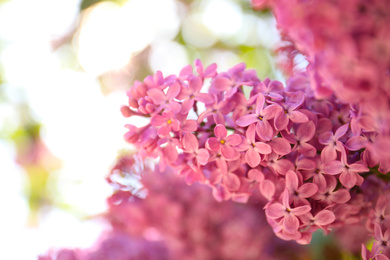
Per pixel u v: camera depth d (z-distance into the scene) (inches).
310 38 11.2
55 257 20.1
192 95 13.9
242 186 14.2
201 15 25.3
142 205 19.6
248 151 13.5
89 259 19.8
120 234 20.6
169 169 19.7
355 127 13.0
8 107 28.6
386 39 10.6
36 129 28.9
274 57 19.0
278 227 13.8
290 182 13.5
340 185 13.7
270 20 21.3
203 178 14.0
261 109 13.4
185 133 13.8
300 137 13.4
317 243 18.6
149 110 13.8
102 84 26.5
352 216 14.1
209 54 25.5
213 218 19.6
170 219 19.6
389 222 13.7
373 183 14.2
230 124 14.0
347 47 10.7
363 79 10.9
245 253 19.6
